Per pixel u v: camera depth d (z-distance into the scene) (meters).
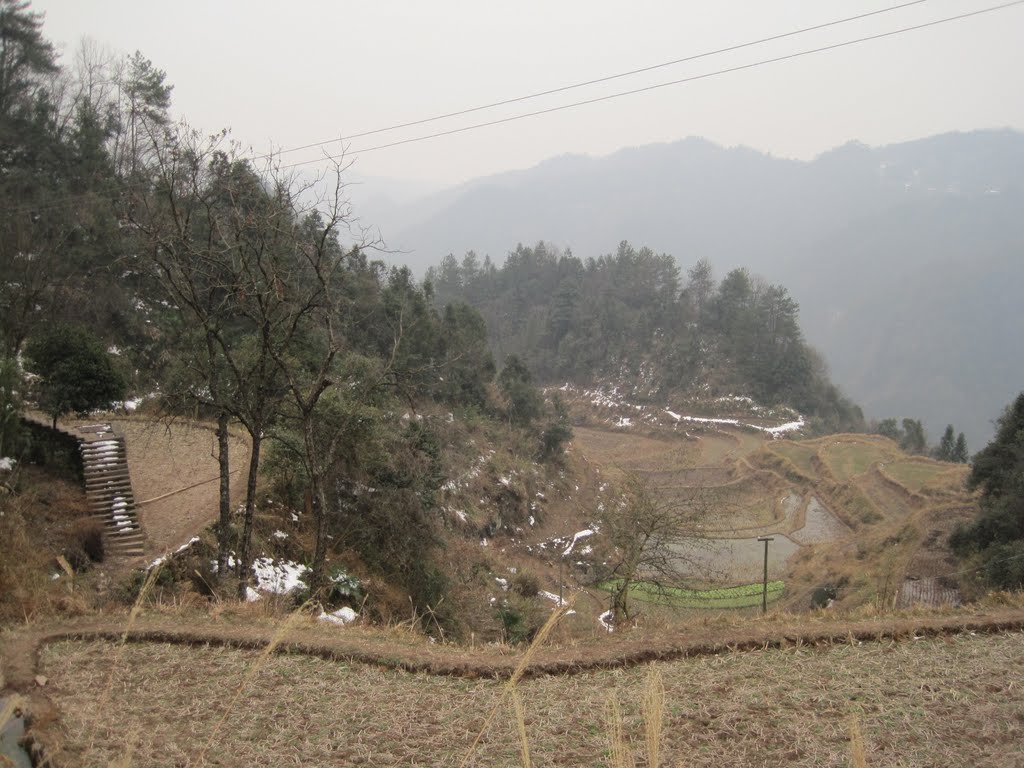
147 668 8.82
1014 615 9.85
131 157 41.41
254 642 9.55
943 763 6.41
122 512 18.48
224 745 7.11
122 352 31.45
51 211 32.28
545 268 122.69
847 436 71.94
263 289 18.48
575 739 7.12
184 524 19.12
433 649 9.64
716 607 29.00
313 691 8.30
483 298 122.56
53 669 8.70
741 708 7.58
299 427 22.33
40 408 22.05
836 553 37.25
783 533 45.03
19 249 28.70
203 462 24.14
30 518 15.92
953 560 29.08
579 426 89.88
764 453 66.75
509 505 41.78
